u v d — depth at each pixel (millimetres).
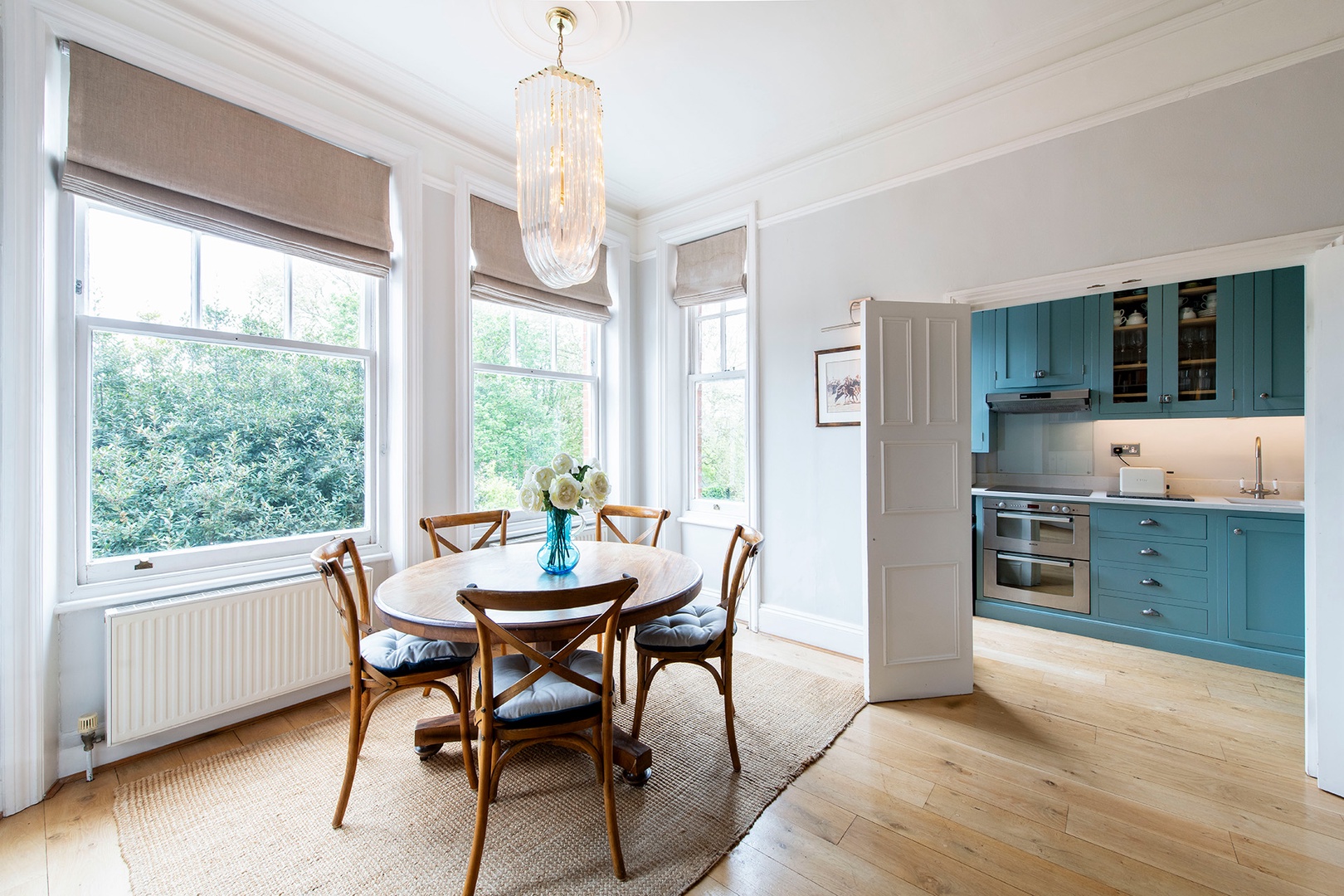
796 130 3109
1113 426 3887
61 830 1664
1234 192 2109
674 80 2666
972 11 2225
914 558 2600
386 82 2662
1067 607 3521
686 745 2160
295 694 2498
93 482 2004
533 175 2100
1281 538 2857
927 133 2826
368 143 2648
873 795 1857
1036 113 2520
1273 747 2150
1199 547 3082
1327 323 1844
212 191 2174
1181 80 2201
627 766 1918
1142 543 3258
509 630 1550
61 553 1923
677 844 1614
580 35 2348
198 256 2240
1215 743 2184
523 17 2246
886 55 2488
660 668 2049
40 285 1817
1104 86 2357
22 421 1778
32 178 1795
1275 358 3059
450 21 2277
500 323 3383
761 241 3482
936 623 2619
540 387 3623
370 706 1748
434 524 2568
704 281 3836
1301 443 3328
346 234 2576
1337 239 1886
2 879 1473
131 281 2080
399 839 1633
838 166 3139
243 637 2213
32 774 1785
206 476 2268
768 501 3451
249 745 2154
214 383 2285
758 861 1558
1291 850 1591
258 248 2398
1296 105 2008
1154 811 1769
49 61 1862
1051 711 2459
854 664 2973
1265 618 2902
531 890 1442
